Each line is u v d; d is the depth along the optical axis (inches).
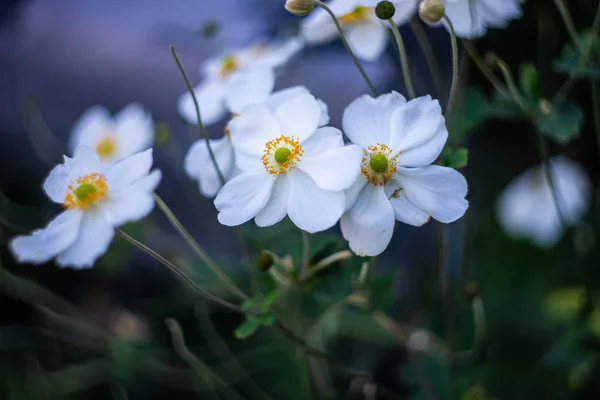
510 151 33.4
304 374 27.8
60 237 20.4
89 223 20.5
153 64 35.7
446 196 19.2
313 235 22.3
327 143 19.5
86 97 36.1
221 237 31.1
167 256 30.4
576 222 28.4
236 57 24.8
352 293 22.5
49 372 30.2
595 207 29.9
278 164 19.7
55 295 29.9
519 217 29.7
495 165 33.2
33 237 20.5
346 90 31.8
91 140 27.0
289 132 19.9
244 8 34.0
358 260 22.5
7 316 31.9
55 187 20.5
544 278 29.2
